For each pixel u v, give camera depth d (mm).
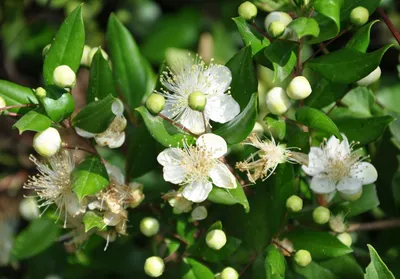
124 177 385
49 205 390
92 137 375
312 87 389
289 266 383
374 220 431
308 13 366
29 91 370
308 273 380
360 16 365
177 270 417
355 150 380
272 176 373
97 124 364
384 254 406
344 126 380
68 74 360
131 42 404
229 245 372
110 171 374
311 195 389
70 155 383
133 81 403
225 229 384
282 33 361
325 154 378
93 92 382
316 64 370
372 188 388
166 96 369
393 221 397
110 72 380
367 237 426
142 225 381
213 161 357
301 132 366
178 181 360
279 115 370
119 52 403
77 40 371
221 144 357
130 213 387
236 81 368
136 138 385
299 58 371
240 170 368
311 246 368
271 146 365
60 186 372
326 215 372
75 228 386
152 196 399
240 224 381
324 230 380
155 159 388
